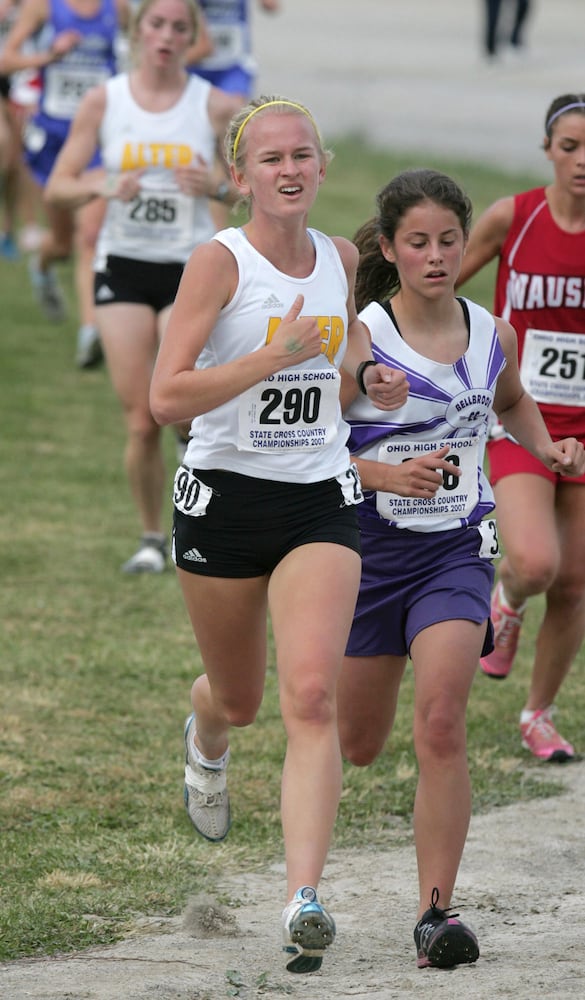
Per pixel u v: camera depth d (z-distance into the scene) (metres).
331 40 92.62
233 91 35.59
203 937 11.91
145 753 16.22
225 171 22.06
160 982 10.77
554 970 10.77
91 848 13.77
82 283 33.47
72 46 32.38
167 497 26.78
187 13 21.78
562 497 15.94
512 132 62.81
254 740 16.70
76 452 28.72
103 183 21.56
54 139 34.56
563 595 15.86
